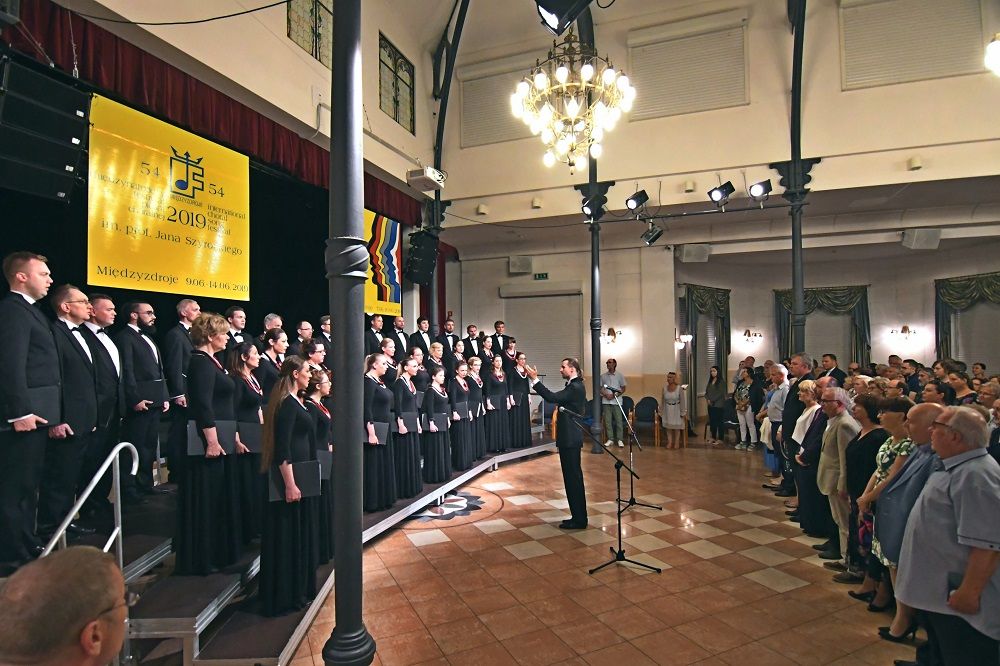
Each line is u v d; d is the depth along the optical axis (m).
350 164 2.40
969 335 10.15
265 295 7.68
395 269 8.52
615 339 10.47
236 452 3.19
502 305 11.32
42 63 3.32
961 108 7.32
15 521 2.46
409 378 5.29
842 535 3.78
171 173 4.68
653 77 8.67
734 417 9.30
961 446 2.03
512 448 7.80
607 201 8.84
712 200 7.86
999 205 8.56
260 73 5.34
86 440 3.06
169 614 2.47
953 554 2.02
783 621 3.13
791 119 7.89
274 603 2.85
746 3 8.24
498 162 9.35
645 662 2.73
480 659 2.77
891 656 2.76
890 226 9.11
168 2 4.35
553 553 4.21
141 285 4.42
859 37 7.70
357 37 2.45
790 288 12.23
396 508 4.71
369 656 2.27
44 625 0.80
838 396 3.80
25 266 2.68
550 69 5.74
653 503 5.56
